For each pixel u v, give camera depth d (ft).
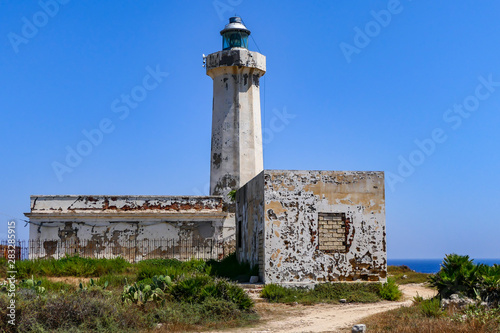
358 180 80.18
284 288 74.43
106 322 48.49
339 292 73.82
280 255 77.36
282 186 78.54
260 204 80.94
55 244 105.60
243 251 93.66
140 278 79.97
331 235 78.64
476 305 52.80
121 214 107.34
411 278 109.50
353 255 78.64
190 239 109.81
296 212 78.28
